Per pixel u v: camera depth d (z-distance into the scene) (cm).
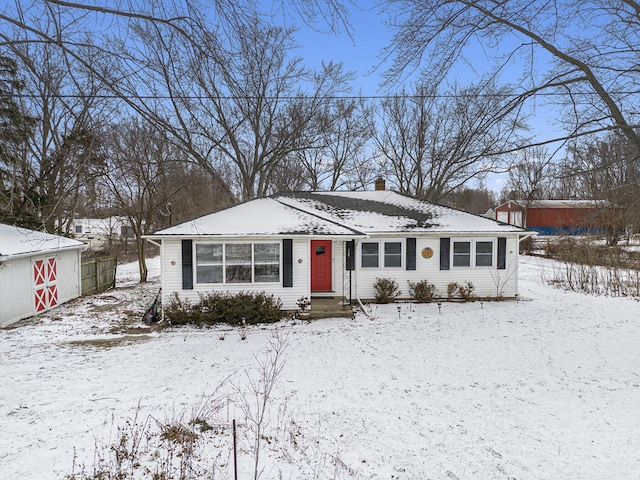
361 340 1076
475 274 1587
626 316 1299
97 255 3697
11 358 927
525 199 3706
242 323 1259
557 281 2017
